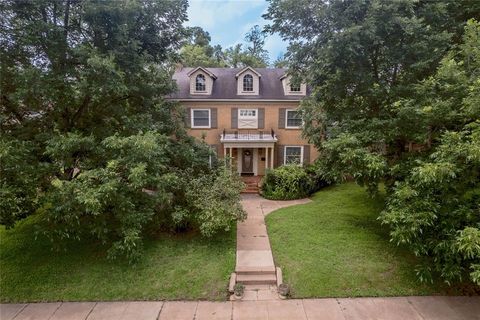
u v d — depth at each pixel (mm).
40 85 6039
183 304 5820
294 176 13844
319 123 13781
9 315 5512
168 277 6566
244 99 17391
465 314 5293
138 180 5965
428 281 6102
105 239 6773
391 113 7328
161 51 8797
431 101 6105
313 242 7844
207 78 17328
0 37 6242
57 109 7375
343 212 10133
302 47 7738
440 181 4910
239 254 7387
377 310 5465
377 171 6547
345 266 6695
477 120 4707
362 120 7590
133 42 7180
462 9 7395
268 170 14867
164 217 8516
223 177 8969
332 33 6895
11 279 6484
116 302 5906
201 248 7754
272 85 18156
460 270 5055
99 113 8281
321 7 6863
